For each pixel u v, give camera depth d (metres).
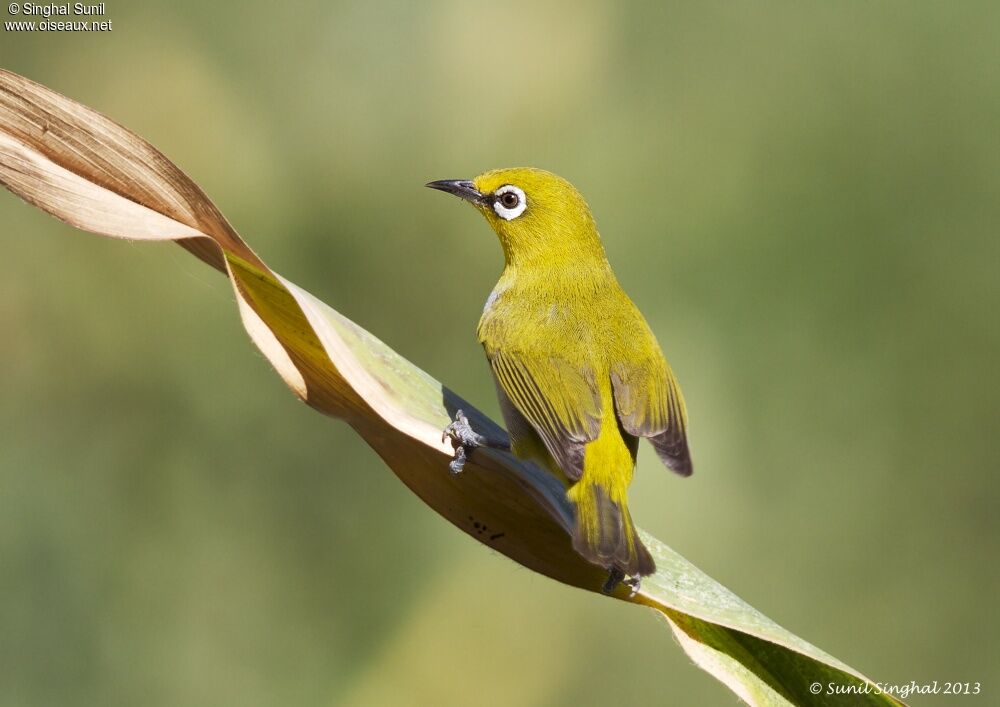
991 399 15.28
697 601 5.77
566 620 14.50
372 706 14.14
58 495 13.81
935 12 15.78
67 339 14.38
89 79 14.89
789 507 15.11
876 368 15.41
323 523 14.45
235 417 14.50
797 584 14.77
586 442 6.62
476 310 15.52
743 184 15.83
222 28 15.27
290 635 14.03
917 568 15.10
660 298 15.44
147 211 5.02
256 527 14.30
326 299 15.38
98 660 13.22
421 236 15.49
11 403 14.09
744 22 16.08
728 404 15.09
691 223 15.66
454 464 5.71
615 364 7.06
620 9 16.02
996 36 15.73
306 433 14.56
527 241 8.02
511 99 15.68
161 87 15.04
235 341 14.59
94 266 14.43
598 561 5.56
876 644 14.99
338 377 5.65
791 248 15.59
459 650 14.27
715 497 14.62
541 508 5.87
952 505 15.23
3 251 14.32
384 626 14.33
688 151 15.83
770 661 5.78
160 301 14.52
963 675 14.84
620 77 15.98
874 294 15.53
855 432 15.26
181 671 13.58
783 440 15.17
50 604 13.26
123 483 14.12
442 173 15.57
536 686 14.38
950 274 15.52
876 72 15.88
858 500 15.05
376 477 14.62
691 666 14.48
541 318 7.46
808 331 15.43
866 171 15.76
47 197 4.89
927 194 15.67
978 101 15.68
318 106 15.44
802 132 15.86
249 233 15.17
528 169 8.22
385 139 15.52
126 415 14.36
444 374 15.47
